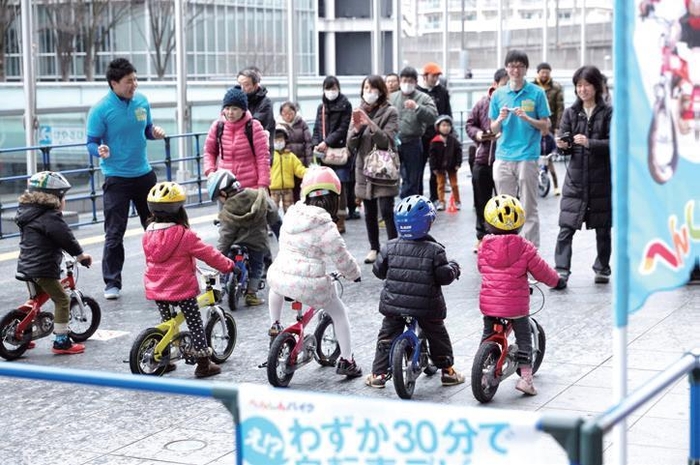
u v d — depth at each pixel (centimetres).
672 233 400
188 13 3947
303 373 842
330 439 356
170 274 812
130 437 696
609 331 941
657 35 385
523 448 331
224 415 740
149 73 3994
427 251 748
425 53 4359
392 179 1241
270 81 3253
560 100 1875
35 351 927
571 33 4897
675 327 948
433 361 784
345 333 808
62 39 3381
